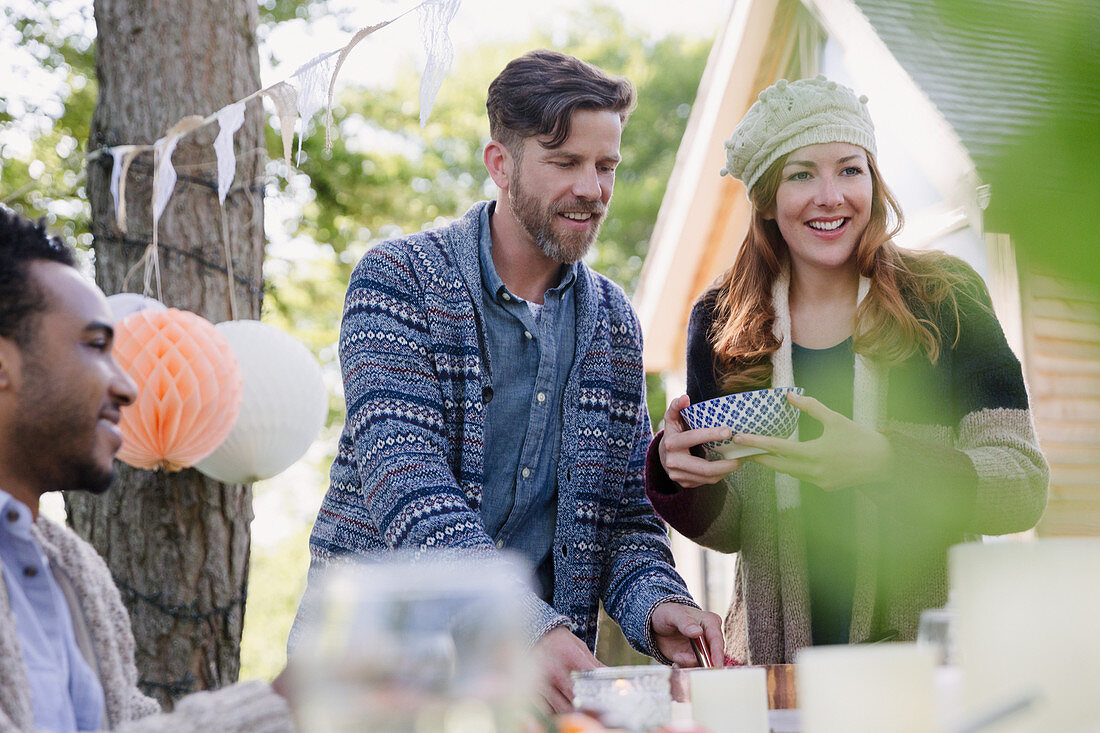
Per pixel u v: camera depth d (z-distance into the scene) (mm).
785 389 1551
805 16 5500
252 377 2477
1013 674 642
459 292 1821
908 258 1810
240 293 3010
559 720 738
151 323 2215
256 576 11164
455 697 531
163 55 2984
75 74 7691
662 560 1804
